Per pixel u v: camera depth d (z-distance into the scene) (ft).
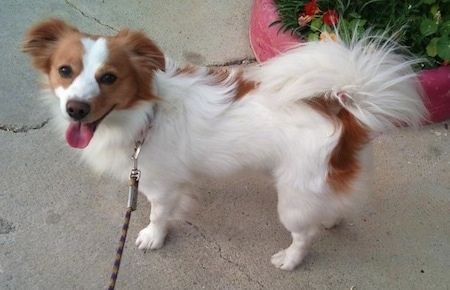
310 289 2.20
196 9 3.22
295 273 2.24
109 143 1.92
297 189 1.93
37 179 2.45
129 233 2.33
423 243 2.33
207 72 1.97
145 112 1.83
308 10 2.77
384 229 2.37
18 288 2.13
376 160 2.59
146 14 3.17
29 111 2.67
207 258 2.27
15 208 2.35
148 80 1.78
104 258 2.24
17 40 2.98
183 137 1.94
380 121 1.79
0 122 2.62
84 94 1.64
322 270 2.26
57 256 2.23
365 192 2.02
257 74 1.92
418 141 2.67
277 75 1.76
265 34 2.83
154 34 3.07
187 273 2.23
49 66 1.81
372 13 2.79
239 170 2.06
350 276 2.24
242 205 2.44
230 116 1.90
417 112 1.87
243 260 2.27
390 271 2.25
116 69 1.68
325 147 1.82
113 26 3.09
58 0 3.19
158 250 2.28
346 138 1.82
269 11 2.84
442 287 2.21
